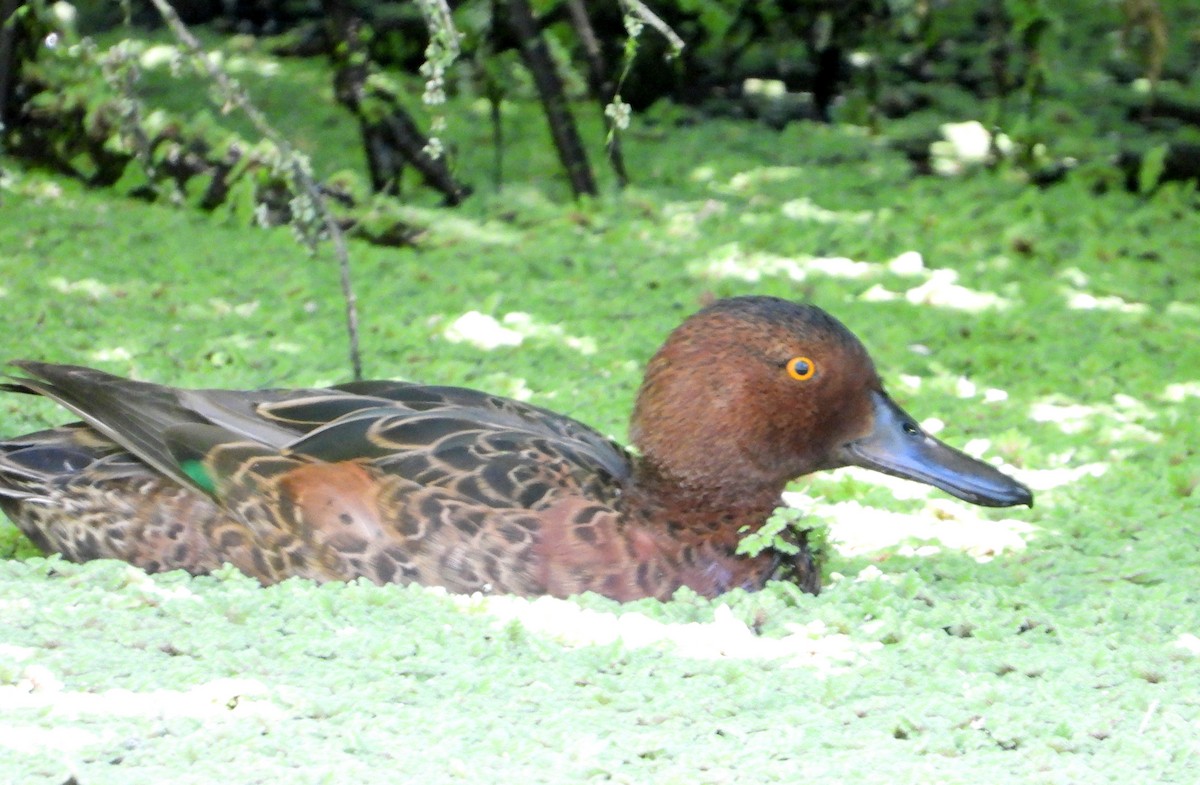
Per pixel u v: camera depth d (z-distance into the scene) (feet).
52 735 22.06
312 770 21.35
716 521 28.81
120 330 42.14
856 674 25.22
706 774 21.90
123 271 46.29
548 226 51.70
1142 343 44.91
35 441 30.76
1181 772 22.36
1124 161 57.82
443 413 29.45
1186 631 27.86
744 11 62.64
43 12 51.85
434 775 21.53
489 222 52.03
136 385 29.78
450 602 26.73
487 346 42.65
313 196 36.96
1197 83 66.80
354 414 29.19
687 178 56.80
